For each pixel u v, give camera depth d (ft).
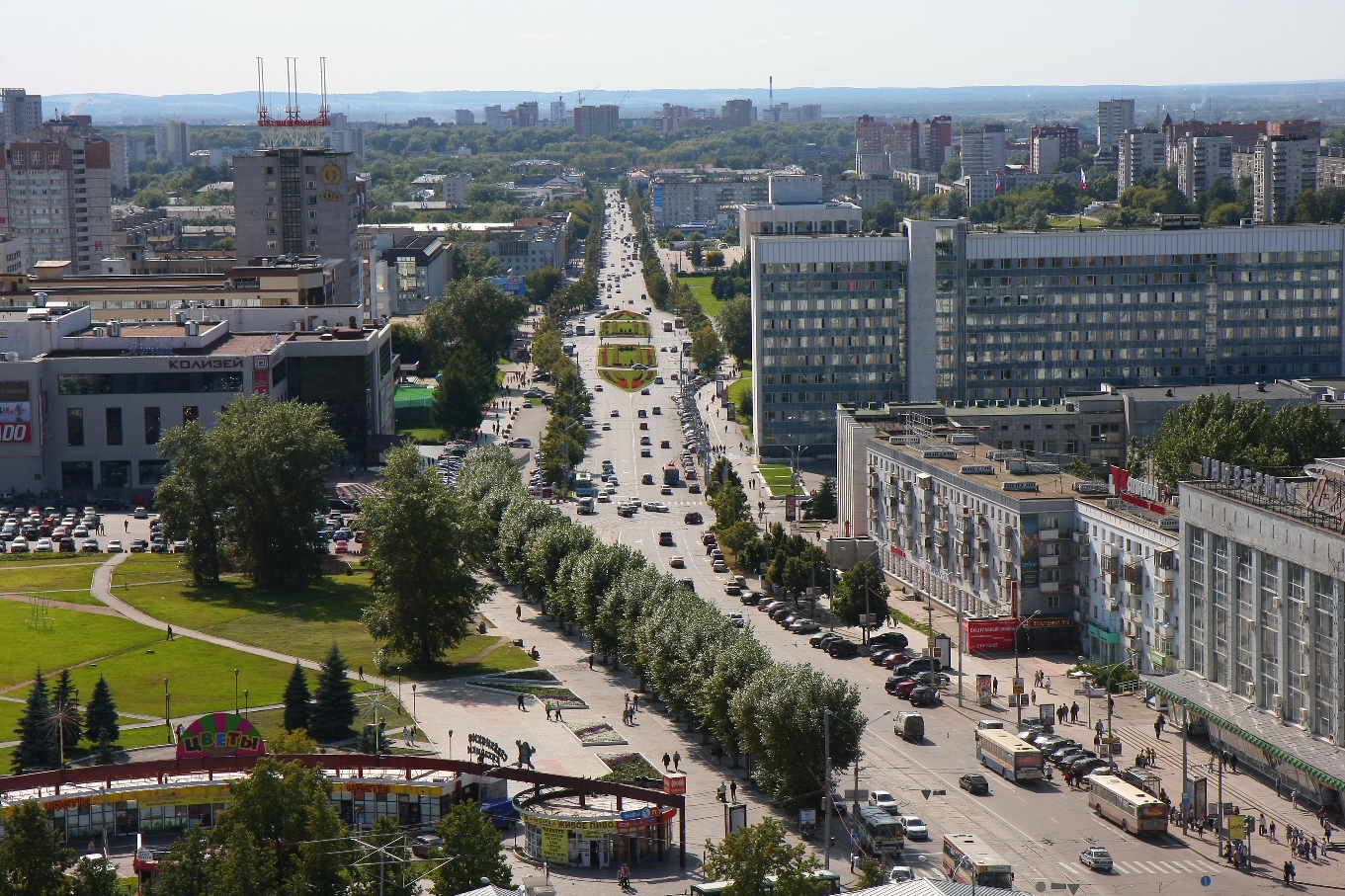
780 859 606.14
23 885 587.68
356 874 612.70
